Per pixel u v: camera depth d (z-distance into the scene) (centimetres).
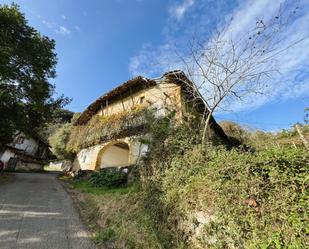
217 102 715
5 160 2069
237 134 1619
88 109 1700
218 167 439
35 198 734
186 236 437
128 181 915
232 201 381
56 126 3266
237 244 347
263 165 366
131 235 469
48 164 3441
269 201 335
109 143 1278
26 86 1316
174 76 979
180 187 519
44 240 409
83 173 1416
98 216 590
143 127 1022
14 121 1273
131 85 1343
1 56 1045
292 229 296
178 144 675
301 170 325
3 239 386
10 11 1209
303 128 837
